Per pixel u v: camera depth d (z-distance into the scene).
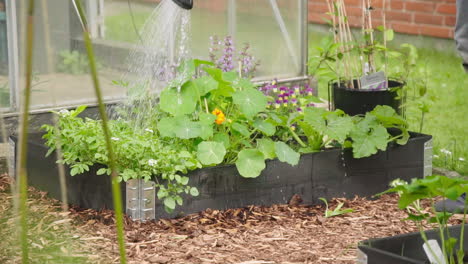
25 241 1.56
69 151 3.71
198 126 3.74
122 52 4.69
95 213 3.56
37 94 4.43
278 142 3.79
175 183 3.55
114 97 4.72
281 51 5.45
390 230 3.49
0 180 3.95
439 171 4.57
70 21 4.50
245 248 3.21
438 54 7.71
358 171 4.00
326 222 3.60
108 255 3.05
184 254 3.10
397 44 8.20
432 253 2.21
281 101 4.39
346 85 4.77
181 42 4.90
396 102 4.57
